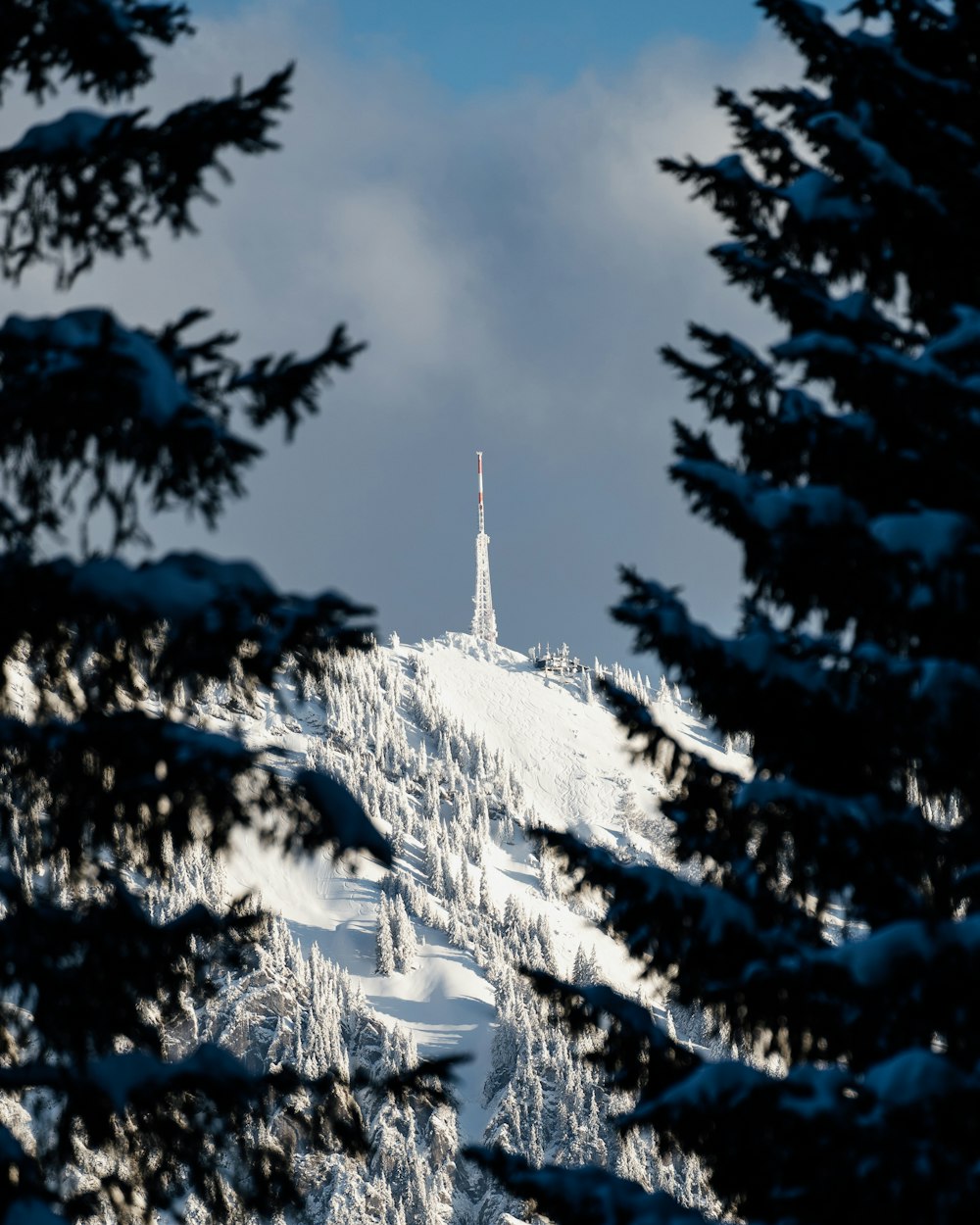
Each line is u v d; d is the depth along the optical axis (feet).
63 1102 89.15
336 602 79.51
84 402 79.56
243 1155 97.86
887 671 92.99
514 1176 98.99
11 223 91.25
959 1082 76.64
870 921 100.73
